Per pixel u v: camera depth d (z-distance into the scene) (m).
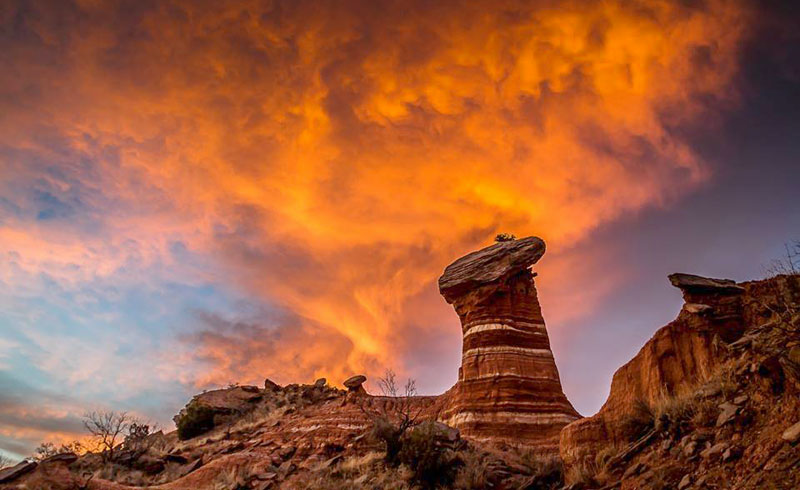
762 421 10.83
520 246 39.59
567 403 34.50
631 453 13.81
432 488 23.48
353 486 24.14
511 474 24.05
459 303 39.44
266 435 37.50
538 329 37.31
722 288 16.52
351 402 43.06
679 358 16.23
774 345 12.02
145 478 32.38
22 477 22.19
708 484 10.24
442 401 40.53
